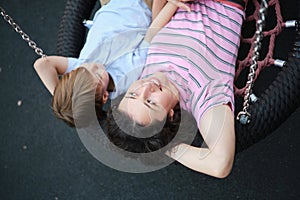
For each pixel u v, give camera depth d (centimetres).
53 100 134
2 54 233
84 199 209
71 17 173
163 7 149
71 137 215
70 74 133
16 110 226
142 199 200
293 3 173
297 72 140
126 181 204
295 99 139
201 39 141
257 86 183
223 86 136
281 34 181
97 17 158
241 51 155
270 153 188
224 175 128
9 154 224
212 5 147
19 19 232
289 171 185
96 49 146
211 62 139
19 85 228
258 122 137
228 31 145
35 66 144
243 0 150
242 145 139
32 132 222
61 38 173
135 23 151
